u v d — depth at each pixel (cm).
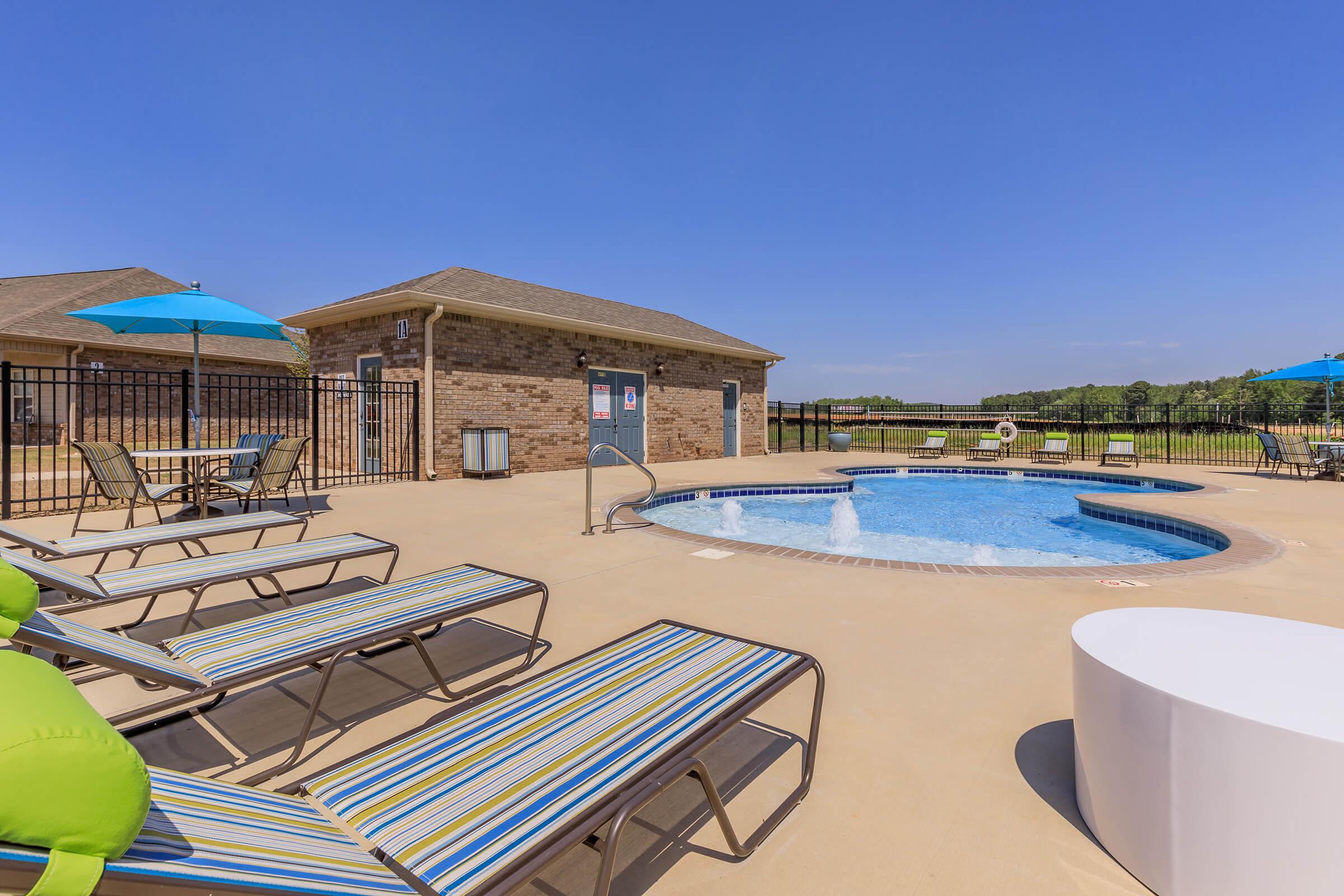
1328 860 123
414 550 531
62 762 74
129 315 673
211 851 95
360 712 251
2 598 147
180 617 361
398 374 1091
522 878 110
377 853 115
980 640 323
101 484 582
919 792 197
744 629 339
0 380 661
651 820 185
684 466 1417
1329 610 362
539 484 1006
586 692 184
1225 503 786
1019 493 1145
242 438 830
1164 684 151
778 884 158
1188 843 142
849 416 2389
